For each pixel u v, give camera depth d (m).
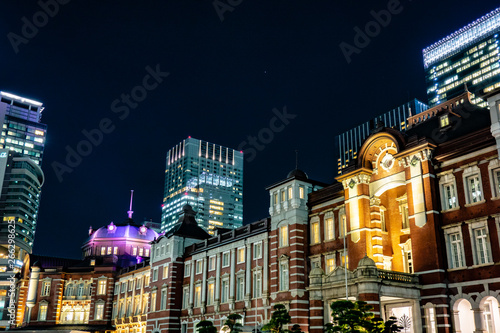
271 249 54.69
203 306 65.31
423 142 40.22
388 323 32.97
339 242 47.75
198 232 77.00
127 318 84.44
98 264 99.00
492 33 176.62
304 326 48.50
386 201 46.06
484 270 35.12
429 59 199.25
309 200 53.09
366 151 45.62
